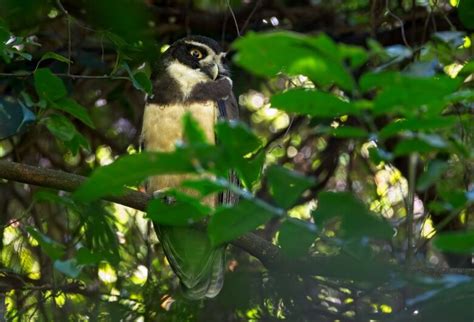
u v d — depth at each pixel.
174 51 10.41
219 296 10.30
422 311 6.36
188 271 9.21
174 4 12.54
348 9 12.81
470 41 11.27
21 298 10.72
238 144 4.08
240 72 12.61
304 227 4.80
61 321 10.33
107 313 10.32
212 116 9.93
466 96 4.48
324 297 11.05
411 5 11.92
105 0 6.61
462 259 11.09
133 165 3.82
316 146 12.83
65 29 11.52
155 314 10.40
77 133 9.44
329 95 4.08
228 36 12.52
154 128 9.91
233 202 9.88
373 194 12.41
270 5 12.48
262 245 8.39
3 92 11.44
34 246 11.50
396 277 5.44
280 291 10.34
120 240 11.74
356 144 12.41
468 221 11.17
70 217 11.85
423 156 10.45
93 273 11.14
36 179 8.30
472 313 5.98
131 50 8.99
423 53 10.16
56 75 8.99
